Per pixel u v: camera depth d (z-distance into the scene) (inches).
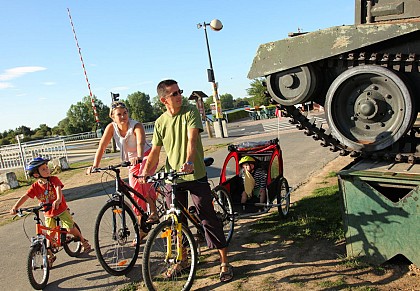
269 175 196.2
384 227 136.1
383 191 159.2
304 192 249.0
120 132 178.5
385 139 145.9
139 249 174.6
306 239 169.9
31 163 166.9
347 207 143.6
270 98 174.1
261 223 197.3
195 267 137.1
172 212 135.5
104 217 153.9
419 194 127.3
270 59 162.2
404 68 144.9
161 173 132.6
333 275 135.9
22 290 156.9
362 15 149.9
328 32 146.7
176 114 141.5
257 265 151.1
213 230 141.6
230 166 214.1
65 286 154.0
